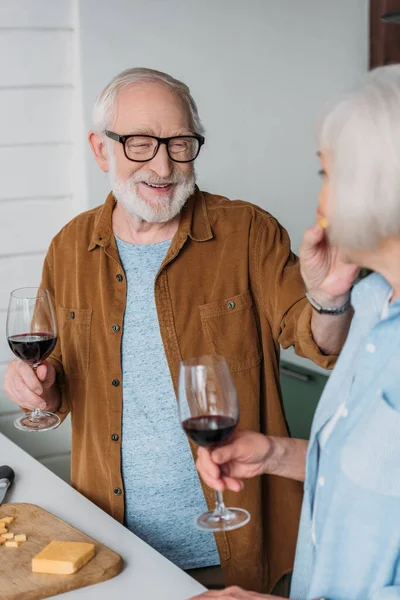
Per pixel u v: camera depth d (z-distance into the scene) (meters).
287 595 2.21
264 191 3.41
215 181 3.32
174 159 2.06
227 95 3.28
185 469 2.11
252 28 3.27
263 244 2.16
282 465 1.55
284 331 2.01
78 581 1.58
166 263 2.12
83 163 3.10
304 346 1.74
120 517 2.12
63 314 2.24
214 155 3.30
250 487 2.10
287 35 3.33
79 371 2.22
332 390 1.38
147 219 2.07
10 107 3.05
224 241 2.17
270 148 3.38
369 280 1.35
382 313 1.32
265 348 2.18
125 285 2.15
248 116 3.32
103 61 3.07
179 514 2.12
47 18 3.04
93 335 2.18
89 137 2.21
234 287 2.16
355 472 1.24
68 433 3.30
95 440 2.17
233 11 3.22
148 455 2.11
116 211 2.21
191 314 2.14
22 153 3.10
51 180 3.16
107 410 2.15
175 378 2.11
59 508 1.97
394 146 1.12
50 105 3.11
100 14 3.04
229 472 1.55
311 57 3.38
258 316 2.19
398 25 3.37
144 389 2.12
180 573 1.64
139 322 2.13
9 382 2.13
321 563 1.28
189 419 1.42
